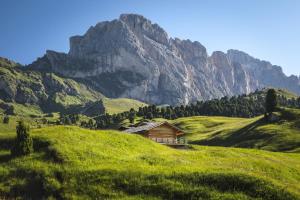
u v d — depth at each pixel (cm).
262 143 13700
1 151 5384
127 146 5981
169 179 4175
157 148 6488
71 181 4306
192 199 3800
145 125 10588
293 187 4084
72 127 6153
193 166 4784
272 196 3744
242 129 16912
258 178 4006
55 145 5184
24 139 5091
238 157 6412
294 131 14062
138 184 4134
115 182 4216
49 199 4078
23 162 4841
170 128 9906
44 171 4547
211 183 4028
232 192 3841
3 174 4606
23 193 4278
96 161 4888
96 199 3956
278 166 5950
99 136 6034
